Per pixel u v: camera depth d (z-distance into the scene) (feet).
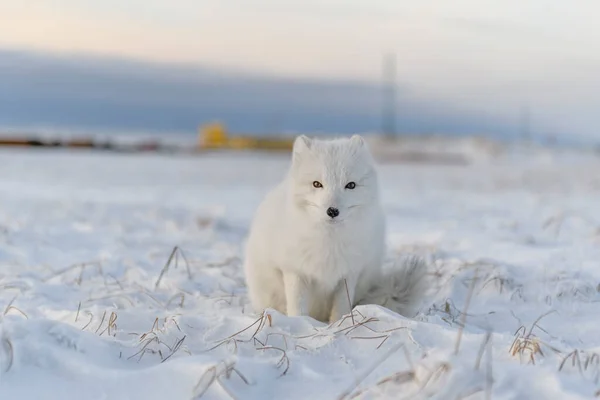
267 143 163.94
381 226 17.51
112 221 35.37
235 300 19.19
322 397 11.19
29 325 12.84
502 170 101.96
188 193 57.06
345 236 16.42
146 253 26.18
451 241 28.60
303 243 16.47
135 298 18.75
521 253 25.02
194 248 28.02
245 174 83.15
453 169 103.81
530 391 10.76
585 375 11.55
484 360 11.63
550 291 19.11
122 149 142.31
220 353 13.21
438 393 10.47
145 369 11.85
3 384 11.48
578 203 46.39
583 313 17.52
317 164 16.29
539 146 165.99
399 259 18.83
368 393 10.85
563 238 28.94
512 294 18.99
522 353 12.29
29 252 25.85
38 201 45.01
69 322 15.92
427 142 170.09
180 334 14.10
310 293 17.44
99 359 12.55
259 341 13.56
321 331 14.01
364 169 16.55
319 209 15.84
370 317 14.15
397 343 13.05
